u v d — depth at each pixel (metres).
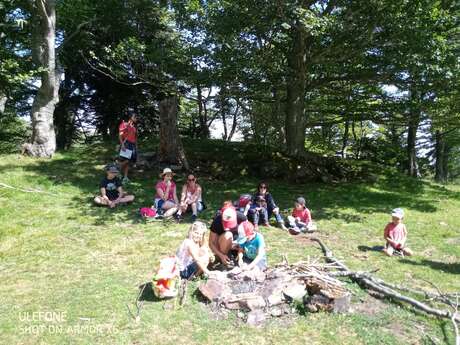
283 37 12.91
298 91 15.50
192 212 9.88
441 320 5.29
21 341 4.66
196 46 12.31
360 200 12.70
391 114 15.97
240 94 13.28
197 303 5.55
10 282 6.22
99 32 20.11
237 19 11.36
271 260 7.25
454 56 10.62
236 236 6.81
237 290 5.62
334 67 13.68
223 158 15.46
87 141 24.64
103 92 21.72
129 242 8.01
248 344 4.66
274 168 14.73
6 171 12.19
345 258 7.54
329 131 27.80
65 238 8.16
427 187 15.77
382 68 13.02
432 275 6.89
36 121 14.38
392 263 7.40
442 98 14.30
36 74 14.42
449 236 9.52
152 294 5.84
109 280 6.30
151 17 20.00
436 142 27.50
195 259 6.14
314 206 11.60
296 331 4.93
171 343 4.66
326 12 12.72
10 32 16.75
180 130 25.27
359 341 4.75
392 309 5.54
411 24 10.56
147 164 13.66
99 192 11.27
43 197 10.54
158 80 13.76
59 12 17.36
